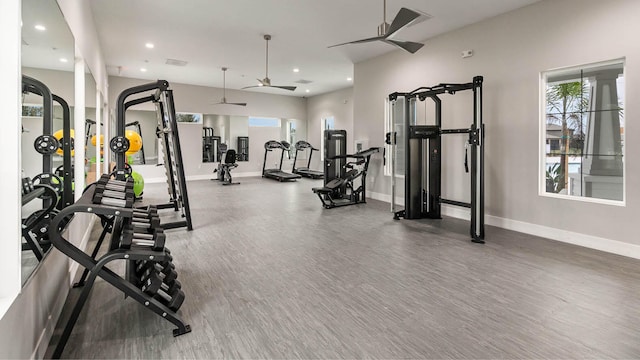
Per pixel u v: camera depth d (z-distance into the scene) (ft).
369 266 11.09
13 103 5.03
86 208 6.25
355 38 19.98
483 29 16.84
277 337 6.98
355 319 7.72
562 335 7.06
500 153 16.25
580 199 13.47
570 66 13.64
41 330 6.21
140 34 19.34
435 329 7.29
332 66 26.99
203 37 19.90
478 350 6.55
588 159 13.61
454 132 16.25
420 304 8.44
